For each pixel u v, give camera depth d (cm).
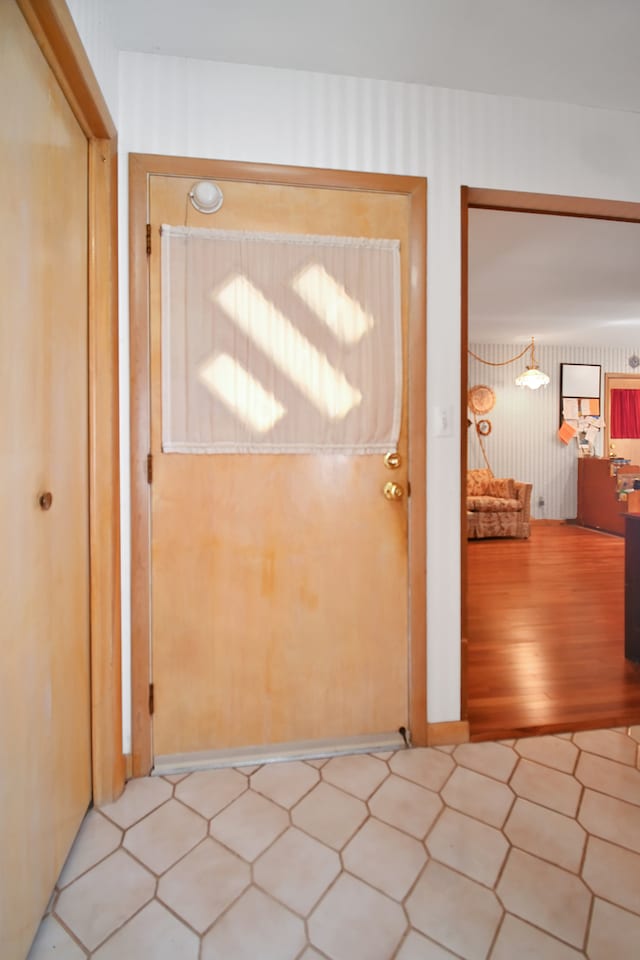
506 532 627
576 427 741
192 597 178
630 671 255
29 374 112
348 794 165
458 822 153
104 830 150
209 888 130
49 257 123
